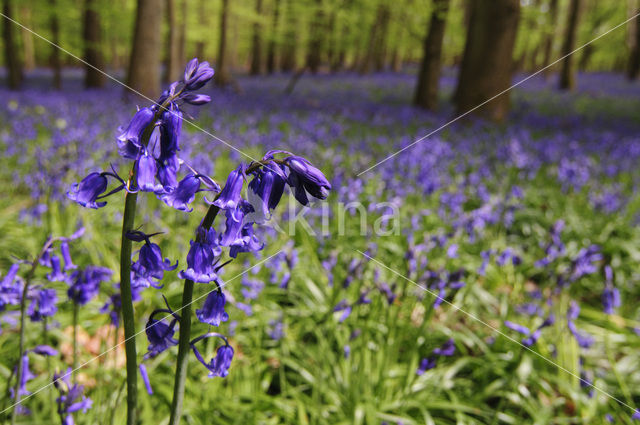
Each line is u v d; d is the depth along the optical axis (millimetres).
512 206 4379
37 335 2621
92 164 4531
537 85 22828
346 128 8945
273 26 26656
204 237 1089
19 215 3865
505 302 3500
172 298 3039
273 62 31281
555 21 24719
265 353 2854
